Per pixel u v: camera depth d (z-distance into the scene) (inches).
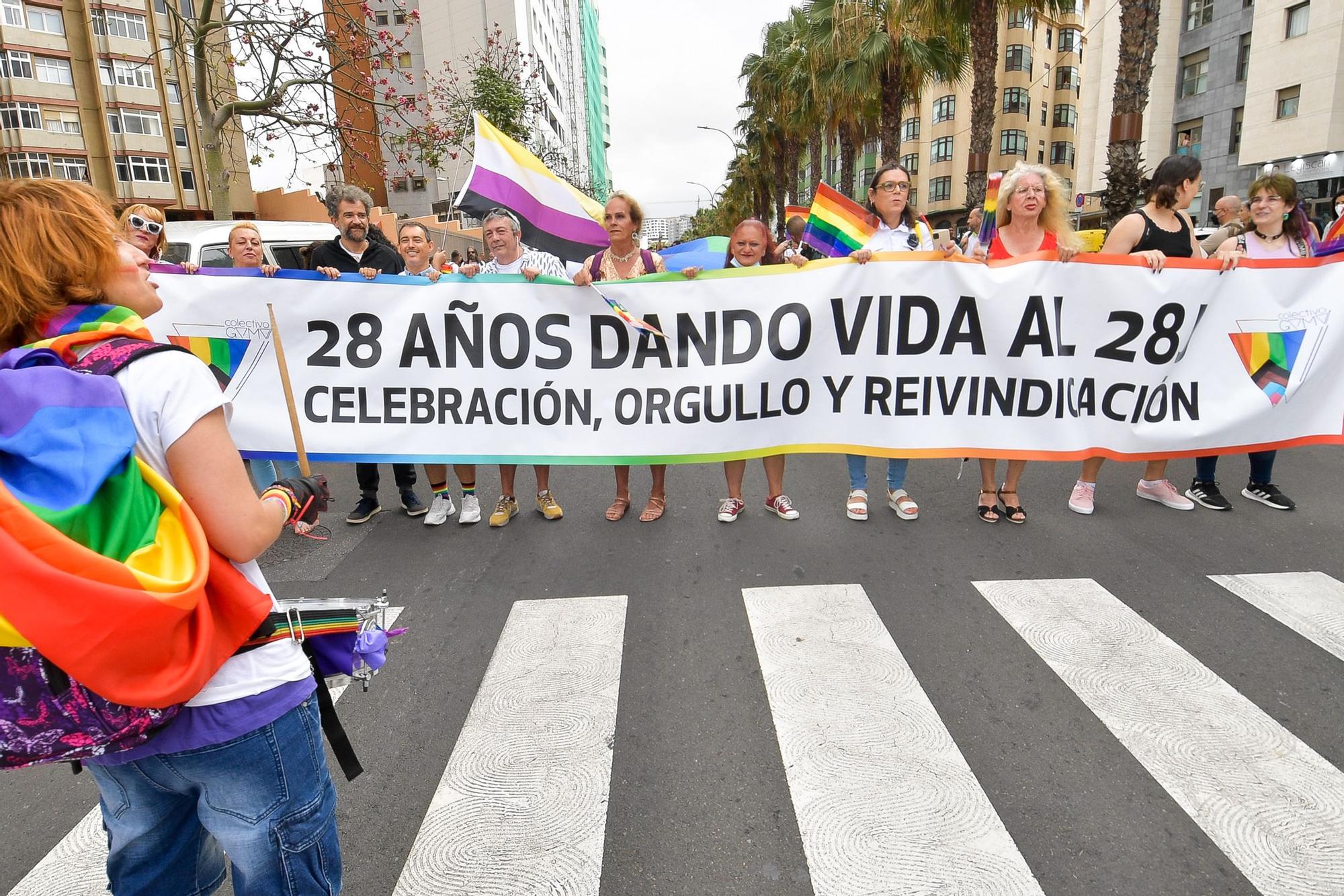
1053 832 89.7
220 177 427.5
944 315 173.0
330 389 174.2
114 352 49.9
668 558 173.6
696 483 233.0
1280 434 181.6
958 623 139.6
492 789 99.3
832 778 99.5
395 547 186.1
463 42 1911.9
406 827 93.9
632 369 175.6
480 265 193.5
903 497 194.5
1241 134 1195.3
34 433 45.3
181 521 49.6
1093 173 1450.5
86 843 94.3
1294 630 133.6
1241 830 89.1
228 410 54.1
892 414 177.0
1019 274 171.8
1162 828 89.8
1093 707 113.3
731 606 149.1
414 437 177.2
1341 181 1030.4
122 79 1560.0
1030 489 215.6
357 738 111.9
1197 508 195.5
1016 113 2116.1
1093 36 1427.2
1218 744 104.4
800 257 172.6
